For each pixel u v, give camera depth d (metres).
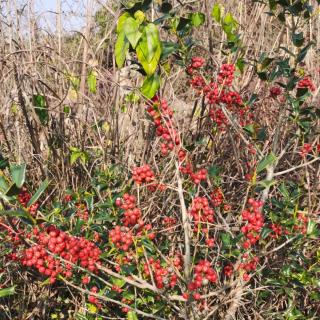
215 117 3.04
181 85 4.06
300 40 2.61
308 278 2.59
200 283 2.13
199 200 2.27
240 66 3.07
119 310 2.78
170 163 2.58
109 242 2.56
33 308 3.09
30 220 1.91
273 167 2.81
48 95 3.22
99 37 3.87
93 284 2.67
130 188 2.92
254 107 3.65
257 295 2.77
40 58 3.45
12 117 3.38
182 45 2.73
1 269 2.84
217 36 3.97
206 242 2.56
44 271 2.07
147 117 3.23
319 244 2.96
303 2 2.55
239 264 2.45
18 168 1.82
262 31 3.77
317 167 3.43
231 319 2.71
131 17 2.06
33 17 3.37
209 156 3.16
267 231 2.52
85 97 3.14
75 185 3.38
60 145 3.29
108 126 3.36
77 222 2.53
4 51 3.36
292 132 3.42
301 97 2.71
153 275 2.39
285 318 2.66
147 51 2.04
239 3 3.98
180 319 2.70
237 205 3.24
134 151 3.39
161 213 2.86
